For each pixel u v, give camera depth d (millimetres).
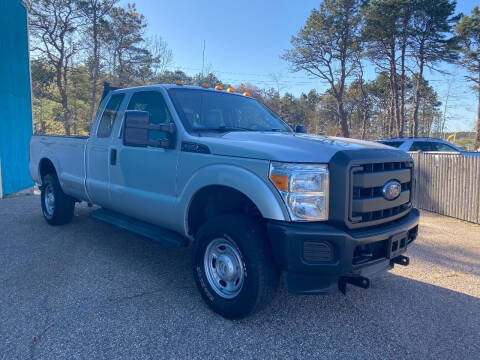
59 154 6199
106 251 5379
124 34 41000
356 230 3186
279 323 3480
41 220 7219
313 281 3156
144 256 5219
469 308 3951
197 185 3695
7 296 3854
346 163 3064
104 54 40938
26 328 3238
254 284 3225
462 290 4457
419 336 3348
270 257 3277
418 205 10516
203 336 3197
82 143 5559
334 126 59906
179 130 4023
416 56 38500
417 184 10555
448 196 9375
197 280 3719
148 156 4316
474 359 3021
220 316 3547
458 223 8562
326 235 2984
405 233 3518
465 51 37156
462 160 8914
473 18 36000
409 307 3932
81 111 44438
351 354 3029
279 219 3080
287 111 67562
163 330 3270
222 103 4723
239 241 3301
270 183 3145
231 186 3373
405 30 36500
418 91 40469
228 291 3533
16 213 7898
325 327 3445
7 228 6559
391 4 34875
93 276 4441
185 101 4402
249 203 3555
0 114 10336
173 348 3006
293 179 3053
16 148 11398
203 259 3666
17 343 3010
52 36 39469
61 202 6418
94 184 5273
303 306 3863
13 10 11312
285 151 3195
